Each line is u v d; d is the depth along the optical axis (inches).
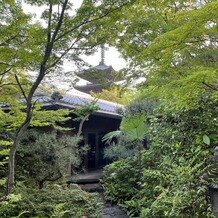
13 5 167.6
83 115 354.3
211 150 181.8
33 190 218.2
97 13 178.2
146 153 266.4
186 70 143.6
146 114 305.1
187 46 134.3
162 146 232.2
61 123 336.5
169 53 128.7
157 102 317.7
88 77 204.8
